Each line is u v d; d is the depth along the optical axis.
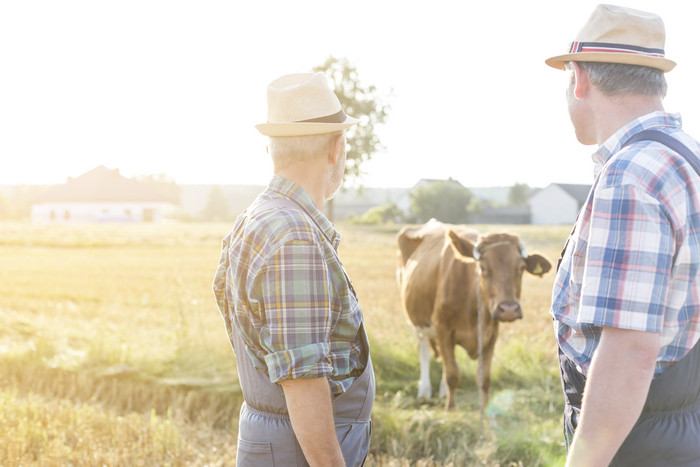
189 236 47.75
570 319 1.95
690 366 1.89
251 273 2.05
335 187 2.34
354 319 2.20
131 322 11.34
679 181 1.79
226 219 97.00
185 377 6.80
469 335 6.74
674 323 1.82
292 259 2.01
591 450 1.71
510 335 10.17
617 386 1.70
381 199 108.88
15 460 4.55
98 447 4.99
